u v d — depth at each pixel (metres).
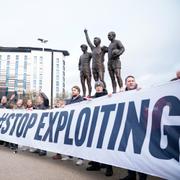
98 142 6.21
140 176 5.51
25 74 96.25
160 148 4.73
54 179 5.95
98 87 7.40
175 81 4.84
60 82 86.12
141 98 5.47
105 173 6.57
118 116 5.93
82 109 7.13
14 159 8.34
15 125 9.83
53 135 7.91
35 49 95.50
